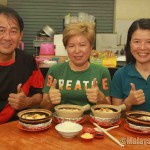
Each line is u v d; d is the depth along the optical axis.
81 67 1.88
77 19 4.43
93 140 1.28
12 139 1.28
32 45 5.01
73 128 1.32
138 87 1.83
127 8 4.80
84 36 1.70
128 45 1.91
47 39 4.26
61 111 1.47
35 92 1.96
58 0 4.92
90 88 1.74
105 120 1.46
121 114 1.66
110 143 1.25
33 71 1.94
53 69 1.93
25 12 4.98
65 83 1.89
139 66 1.87
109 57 3.15
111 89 1.92
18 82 1.86
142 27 1.72
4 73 1.82
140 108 1.81
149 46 1.73
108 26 4.96
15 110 1.84
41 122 1.37
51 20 4.99
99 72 1.91
